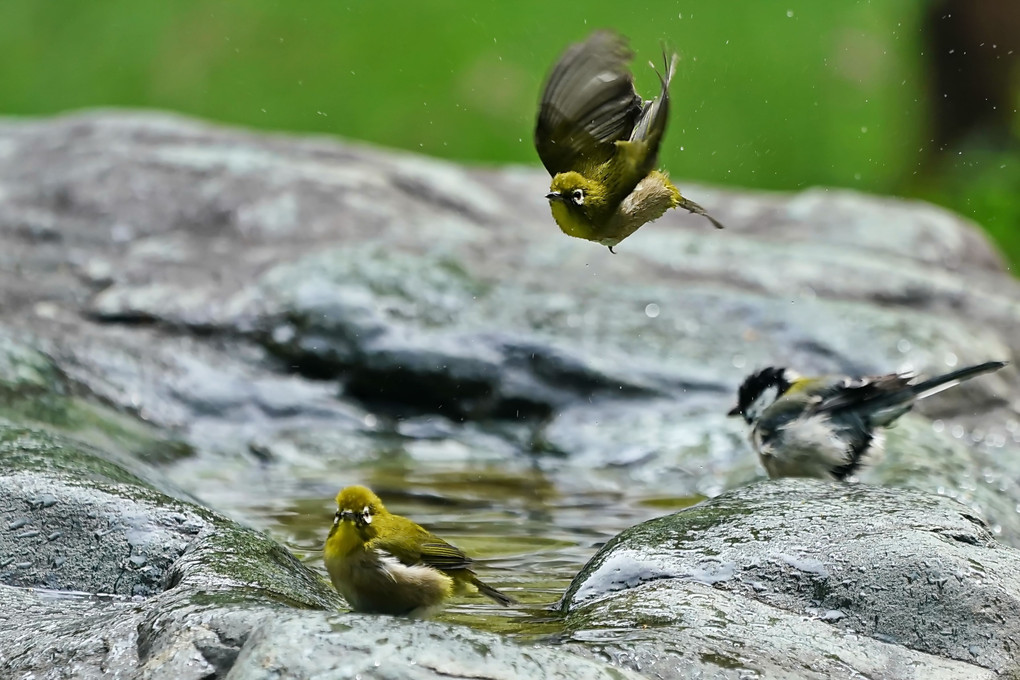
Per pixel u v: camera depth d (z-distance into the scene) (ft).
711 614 22.15
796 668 20.79
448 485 37.81
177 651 18.89
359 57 81.71
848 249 54.19
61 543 25.11
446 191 57.21
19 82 81.56
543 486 37.91
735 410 35.32
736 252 51.44
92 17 85.40
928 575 23.18
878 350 43.78
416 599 22.18
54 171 54.85
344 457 40.93
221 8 85.05
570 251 50.96
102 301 45.93
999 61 71.72
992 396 43.60
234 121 79.25
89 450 29.48
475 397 43.55
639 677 19.40
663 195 21.18
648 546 24.84
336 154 59.00
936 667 21.80
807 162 76.69
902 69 79.10
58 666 20.04
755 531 24.77
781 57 81.30
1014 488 34.71
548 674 18.26
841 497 26.13
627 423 41.57
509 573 28.19
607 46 19.79
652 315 45.68
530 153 77.97
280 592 22.70
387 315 44.68
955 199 71.26
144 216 51.98
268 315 45.01
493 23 82.64
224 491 36.11
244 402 42.63
